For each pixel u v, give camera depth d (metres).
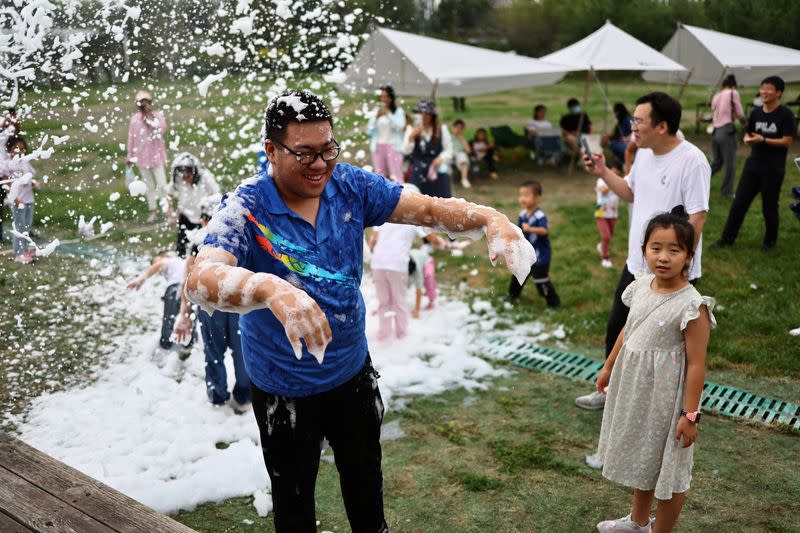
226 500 3.39
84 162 5.50
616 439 2.87
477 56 10.66
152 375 4.70
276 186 2.01
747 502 3.26
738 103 8.81
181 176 5.34
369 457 2.35
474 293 6.29
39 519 2.28
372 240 5.28
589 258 7.11
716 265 6.56
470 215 2.08
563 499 3.35
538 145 12.41
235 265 1.87
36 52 3.71
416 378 4.65
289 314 1.50
